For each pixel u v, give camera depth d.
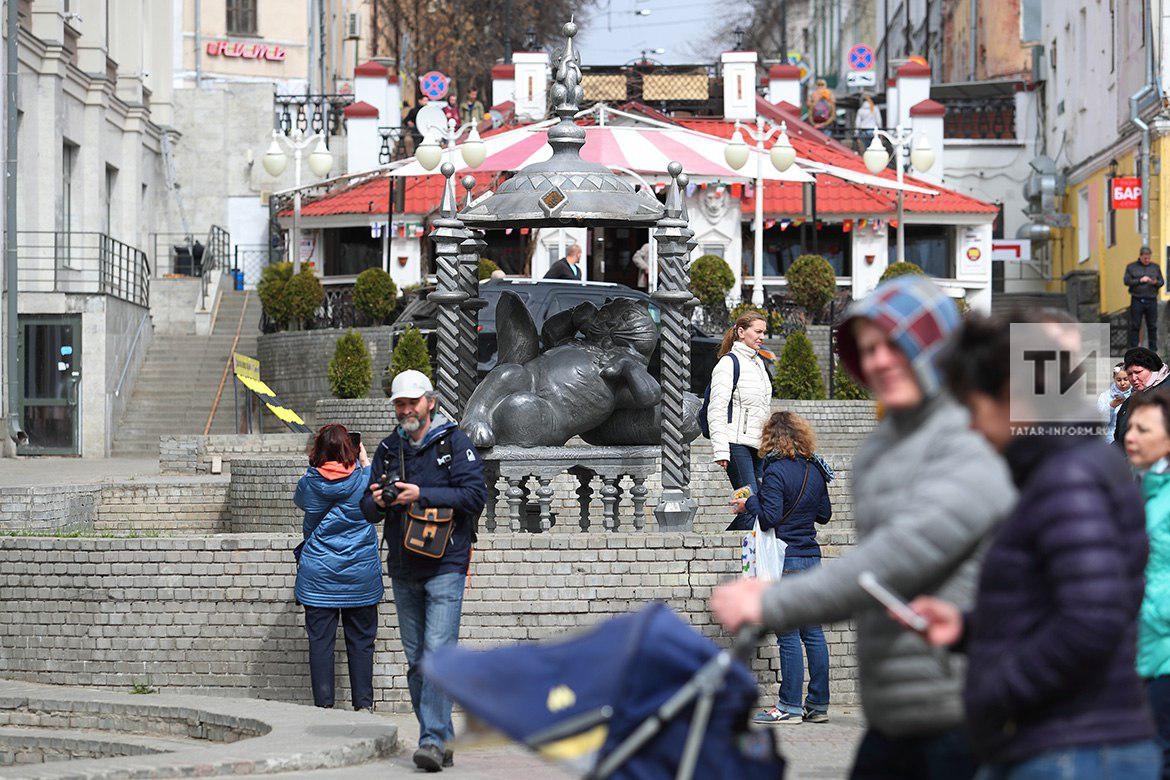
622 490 23.23
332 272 48.66
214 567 15.98
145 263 43.09
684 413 17.80
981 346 6.07
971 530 5.89
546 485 17.31
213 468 29.72
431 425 12.09
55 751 13.84
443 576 11.97
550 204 17.42
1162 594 9.09
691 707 6.32
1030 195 54.50
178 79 61.75
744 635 6.24
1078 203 53.03
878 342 6.14
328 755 11.88
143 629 16.06
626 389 17.45
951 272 48.47
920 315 6.11
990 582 5.87
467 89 80.19
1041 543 5.73
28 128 41.47
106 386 37.88
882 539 5.97
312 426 37.75
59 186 43.00
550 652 6.48
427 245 47.78
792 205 47.38
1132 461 9.45
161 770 11.16
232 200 55.06
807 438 14.72
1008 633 5.79
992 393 6.06
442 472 12.01
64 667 16.19
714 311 38.81
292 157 55.34
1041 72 59.38
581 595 15.78
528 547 15.79
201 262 49.53
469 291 17.91
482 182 46.00
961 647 6.03
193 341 41.75
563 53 18.14
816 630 14.65
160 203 53.41
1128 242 46.41
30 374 37.78
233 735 13.52
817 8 116.81
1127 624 5.68
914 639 6.33
